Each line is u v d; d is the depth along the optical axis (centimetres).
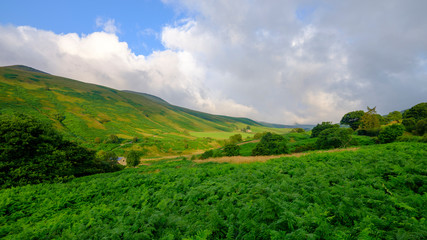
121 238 629
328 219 540
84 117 17425
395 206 618
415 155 1301
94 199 1304
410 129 6350
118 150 11181
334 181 920
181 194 995
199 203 888
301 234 457
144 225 646
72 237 670
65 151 2784
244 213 605
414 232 442
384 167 1001
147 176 1681
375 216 535
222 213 676
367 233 440
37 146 2381
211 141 16988
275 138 5259
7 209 1170
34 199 1360
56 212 1120
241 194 862
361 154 1503
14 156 2148
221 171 1563
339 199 678
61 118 15038
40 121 2758
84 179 2367
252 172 1323
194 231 595
